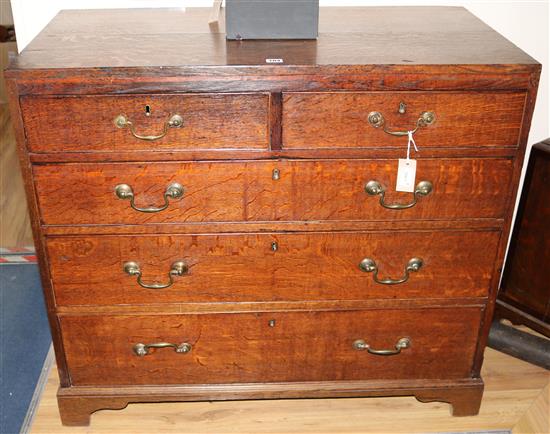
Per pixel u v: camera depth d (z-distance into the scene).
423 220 1.53
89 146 1.41
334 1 1.91
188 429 1.80
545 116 2.08
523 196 1.92
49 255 1.53
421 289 1.62
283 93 1.37
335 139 1.42
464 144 1.44
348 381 1.75
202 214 1.49
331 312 1.64
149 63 1.35
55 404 1.87
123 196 1.45
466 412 1.83
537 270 1.95
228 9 1.51
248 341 1.67
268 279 1.58
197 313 1.62
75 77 1.33
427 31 1.61
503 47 1.48
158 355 1.68
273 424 1.82
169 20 1.70
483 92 1.38
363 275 1.59
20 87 1.34
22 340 2.10
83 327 1.63
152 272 1.56
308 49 1.46
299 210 1.50
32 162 1.42
